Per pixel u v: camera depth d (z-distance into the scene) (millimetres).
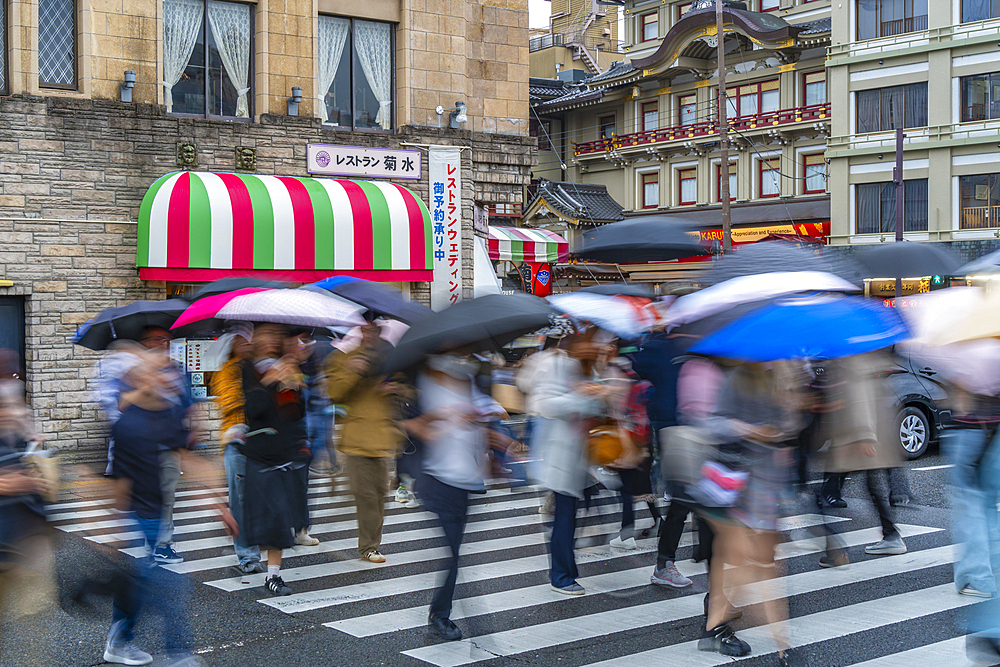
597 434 6977
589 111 46688
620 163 44562
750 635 6066
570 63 52844
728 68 41031
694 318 5750
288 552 8461
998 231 31906
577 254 10086
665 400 7371
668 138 42188
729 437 5574
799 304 5566
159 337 5777
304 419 7387
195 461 6074
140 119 16016
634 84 43594
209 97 17016
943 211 33188
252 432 7113
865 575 7418
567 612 6594
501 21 19953
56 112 15312
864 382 7531
